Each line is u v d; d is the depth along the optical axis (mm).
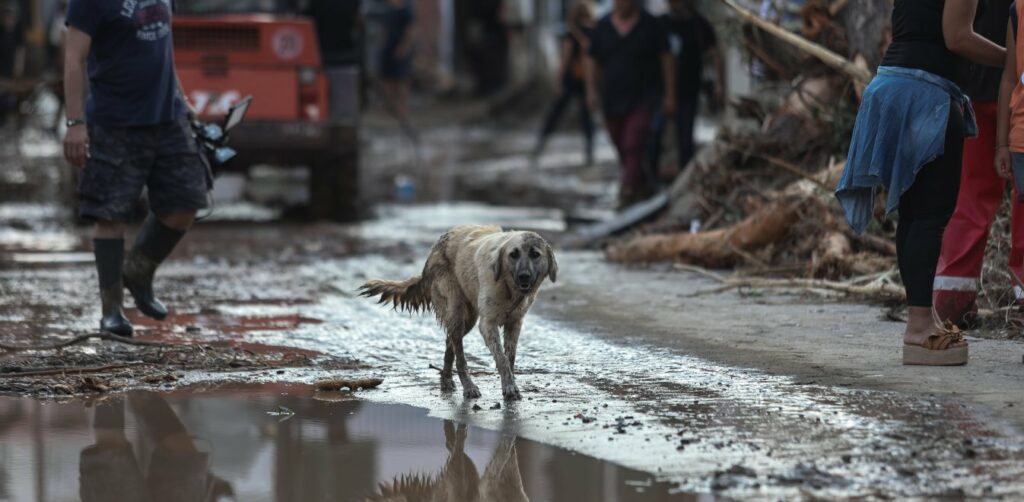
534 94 49500
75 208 20062
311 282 14133
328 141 20156
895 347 9367
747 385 8289
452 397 8352
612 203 23734
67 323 11242
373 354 9961
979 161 9609
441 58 60781
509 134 44031
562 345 10078
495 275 7770
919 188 8562
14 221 20672
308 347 10266
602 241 17328
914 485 6016
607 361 9359
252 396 8500
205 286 13836
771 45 16281
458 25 61344
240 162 20531
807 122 15188
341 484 6504
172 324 11367
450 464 6789
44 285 13672
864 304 11445
